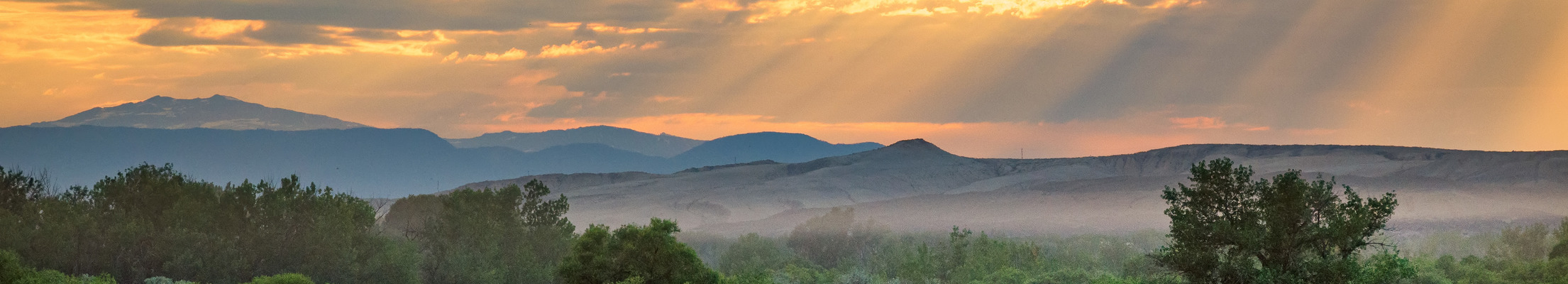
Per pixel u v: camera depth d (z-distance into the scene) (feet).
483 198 354.54
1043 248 490.90
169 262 290.15
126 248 297.74
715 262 563.89
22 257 279.90
